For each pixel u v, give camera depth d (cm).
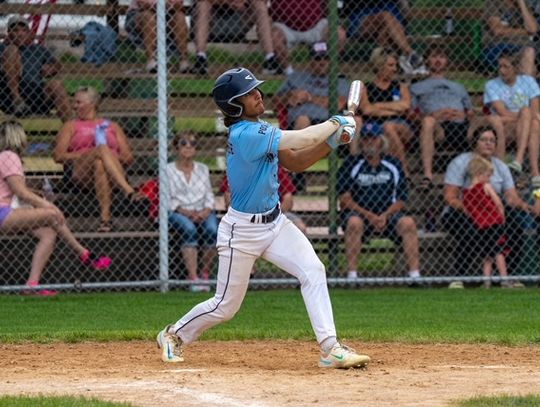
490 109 2975
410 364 1658
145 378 1491
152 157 2952
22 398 1280
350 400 1294
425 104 2925
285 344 1936
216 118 3189
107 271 2756
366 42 3094
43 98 2903
